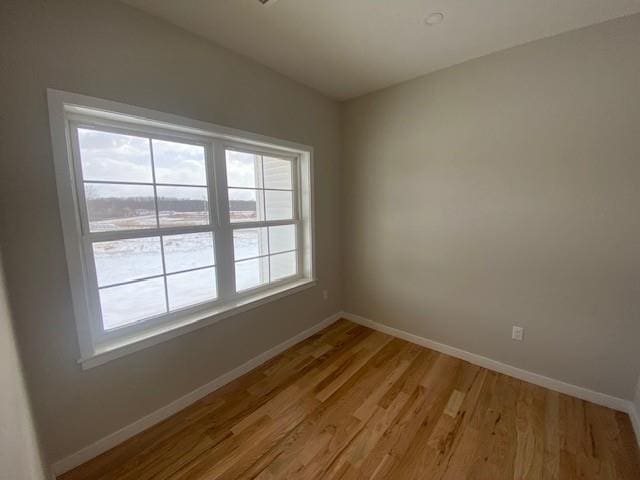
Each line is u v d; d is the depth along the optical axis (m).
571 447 1.46
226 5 1.46
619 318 1.68
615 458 1.39
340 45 1.87
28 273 1.21
